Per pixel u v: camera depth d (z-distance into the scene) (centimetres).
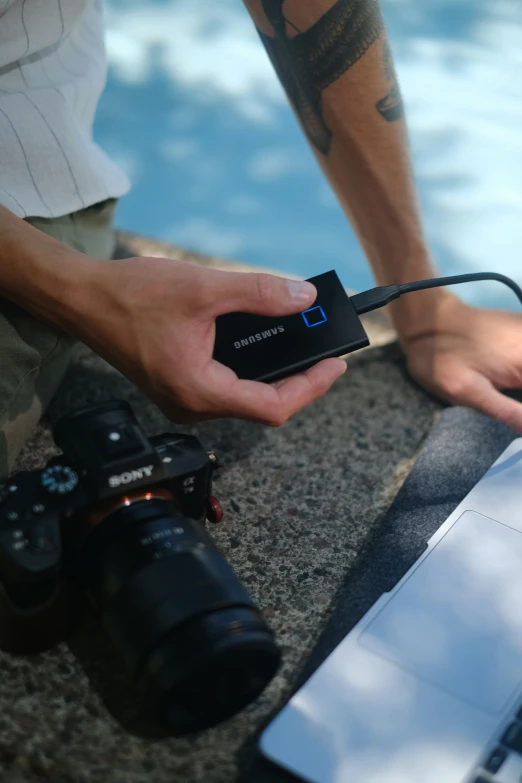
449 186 354
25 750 55
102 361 94
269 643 51
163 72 446
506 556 66
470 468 77
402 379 94
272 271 111
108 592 55
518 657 58
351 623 62
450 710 55
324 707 55
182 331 61
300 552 71
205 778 54
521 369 87
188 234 375
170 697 50
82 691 59
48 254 66
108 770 54
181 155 405
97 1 97
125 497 57
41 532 53
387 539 69
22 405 73
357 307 71
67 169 82
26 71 83
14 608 56
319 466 82
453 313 90
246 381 64
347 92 83
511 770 52
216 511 65
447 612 62
